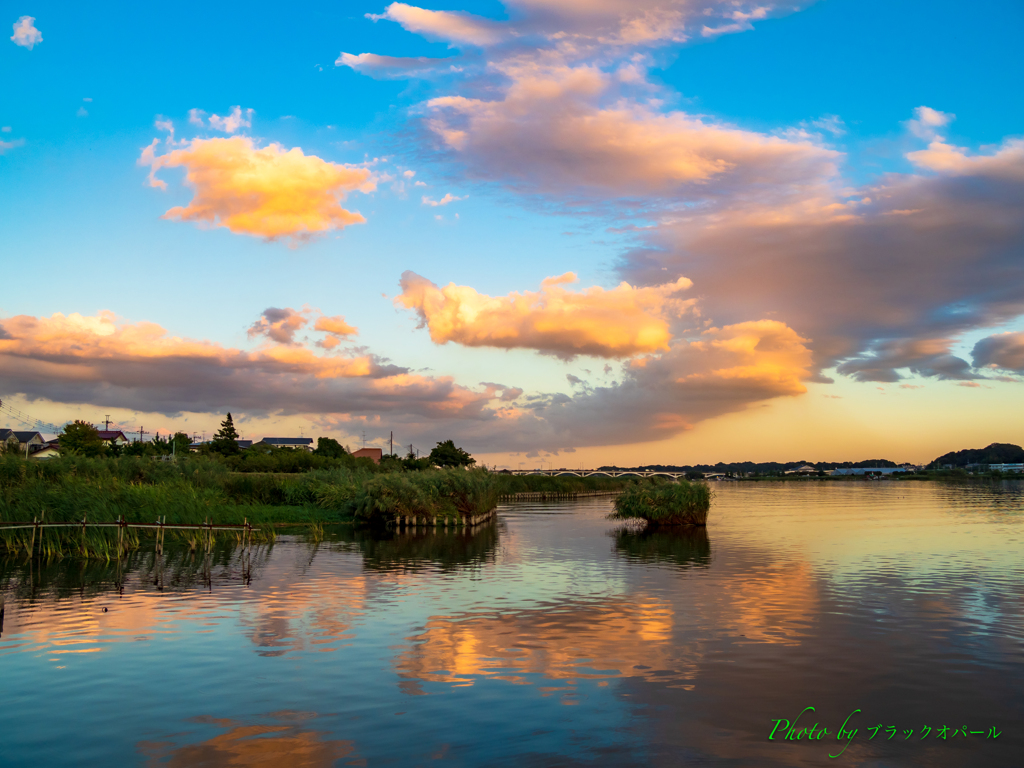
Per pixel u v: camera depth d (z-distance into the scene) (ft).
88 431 323.98
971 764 34.94
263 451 431.84
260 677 48.29
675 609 70.03
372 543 134.41
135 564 102.89
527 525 177.78
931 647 55.36
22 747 36.99
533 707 42.52
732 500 309.63
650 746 36.88
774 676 48.19
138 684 46.88
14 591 80.74
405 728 39.29
